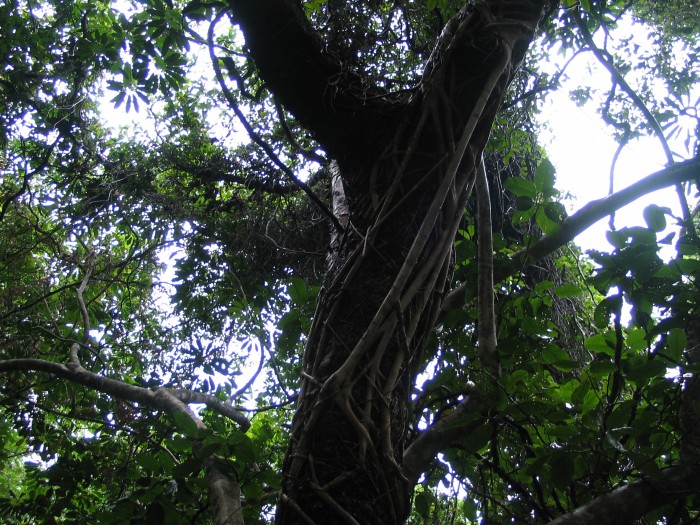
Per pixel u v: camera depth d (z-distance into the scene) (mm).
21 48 5699
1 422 5715
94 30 4520
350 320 1799
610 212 2279
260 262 5168
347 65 2234
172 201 5633
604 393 2490
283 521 1535
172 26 3795
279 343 2770
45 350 5316
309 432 1608
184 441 1962
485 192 2336
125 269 5949
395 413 1710
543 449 2094
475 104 2018
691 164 2186
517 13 2154
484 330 2250
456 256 2496
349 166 2152
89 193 5824
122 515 2059
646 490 1841
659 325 2154
